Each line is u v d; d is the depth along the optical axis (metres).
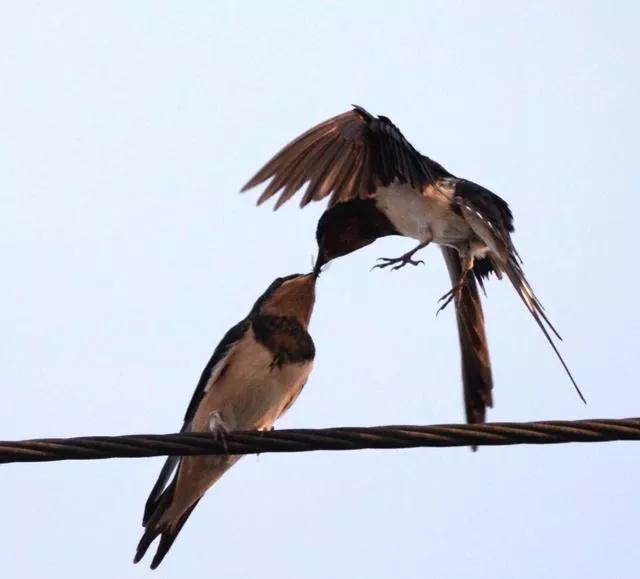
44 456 10.00
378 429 10.27
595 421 10.12
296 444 10.37
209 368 12.13
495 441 10.16
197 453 10.34
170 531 12.21
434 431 10.23
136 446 10.20
